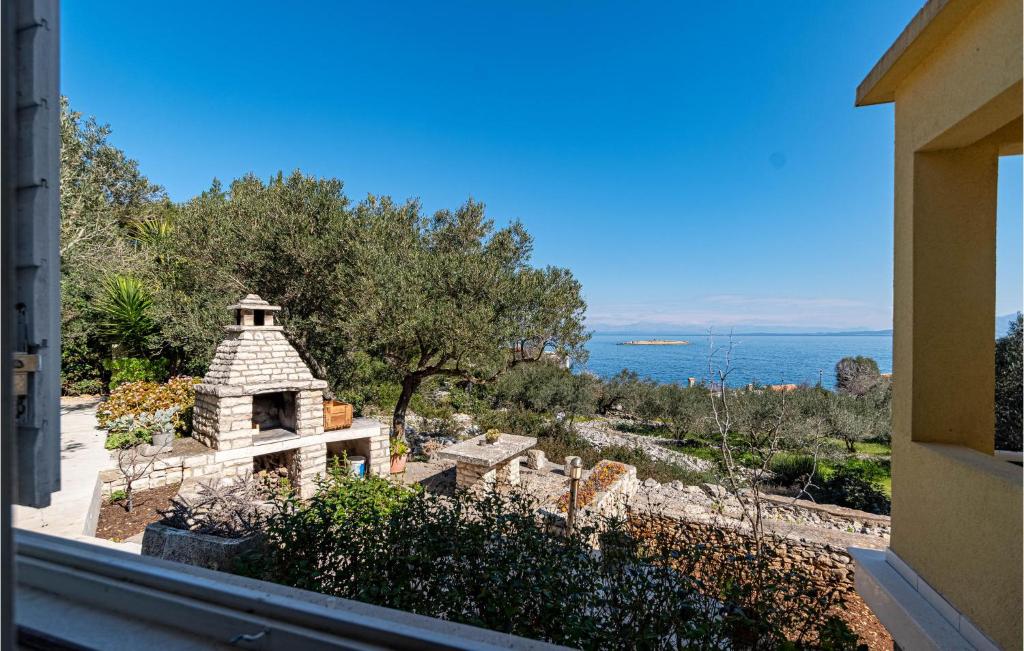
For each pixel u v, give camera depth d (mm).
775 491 9570
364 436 8117
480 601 2643
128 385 8430
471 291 9461
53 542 1614
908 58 2246
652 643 2379
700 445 15352
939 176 2293
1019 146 2289
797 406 13453
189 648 1285
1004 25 1690
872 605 2430
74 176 9539
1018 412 6336
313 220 9430
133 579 1446
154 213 16266
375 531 2906
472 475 8234
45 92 955
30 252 936
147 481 6117
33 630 1351
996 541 1753
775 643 2387
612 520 3033
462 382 16922
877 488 9328
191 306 10805
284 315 9656
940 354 2277
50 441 975
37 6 945
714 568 2883
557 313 9805
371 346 9227
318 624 1271
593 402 19203
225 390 6602
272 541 3062
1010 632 1672
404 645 1231
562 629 2418
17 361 927
